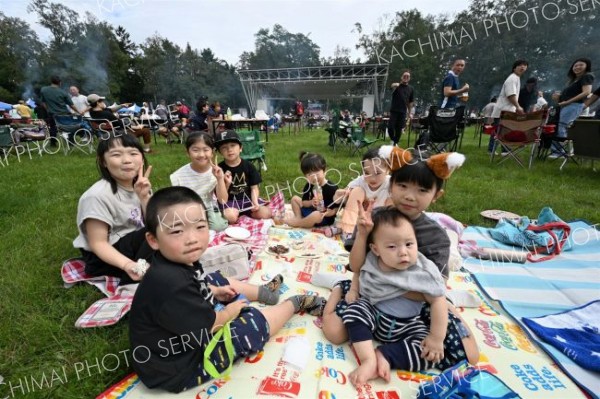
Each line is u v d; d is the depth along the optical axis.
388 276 1.51
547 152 6.43
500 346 1.55
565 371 1.39
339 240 2.81
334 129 8.02
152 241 1.30
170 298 1.18
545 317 1.74
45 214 3.20
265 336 1.48
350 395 1.27
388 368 1.35
